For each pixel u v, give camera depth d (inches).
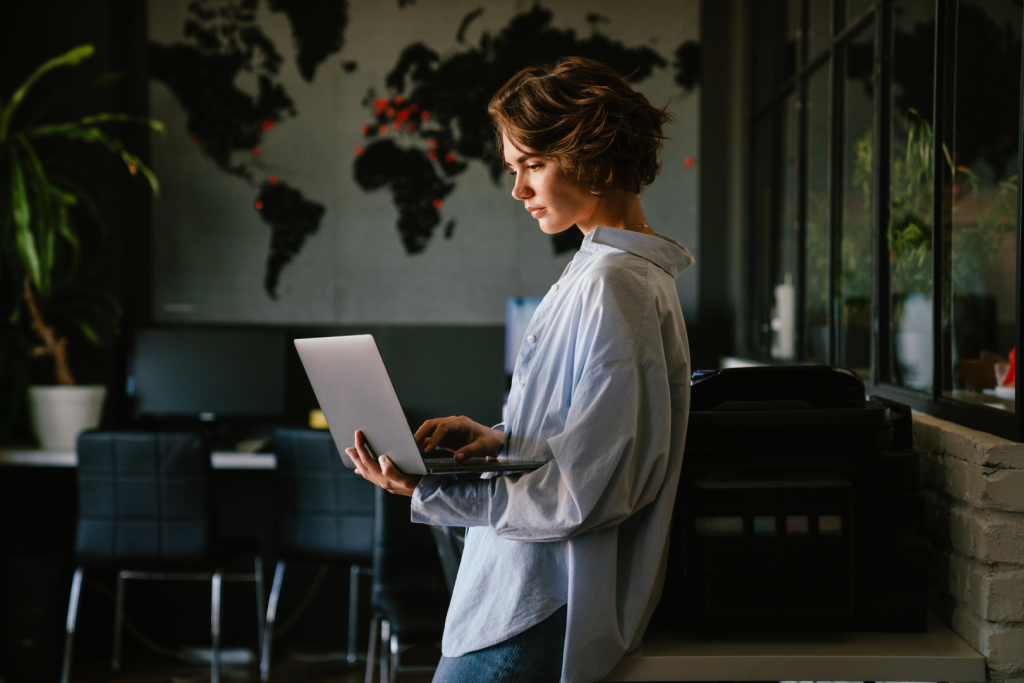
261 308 152.9
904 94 73.7
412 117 152.1
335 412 45.9
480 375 151.9
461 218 152.7
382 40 151.6
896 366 75.9
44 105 144.1
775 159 126.0
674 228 152.4
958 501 53.7
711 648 48.8
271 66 151.4
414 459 43.1
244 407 143.6
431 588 108.3
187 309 152.3
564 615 44.2
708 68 150.9
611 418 40.9
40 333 131.9
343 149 152.3
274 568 148.2
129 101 150.9
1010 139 52.7
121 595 135.2
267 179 152.1
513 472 44.4
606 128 42.5
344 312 153.3
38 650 126.6
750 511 49.2
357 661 138.3
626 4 150.6
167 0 150.3
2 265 127.4
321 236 152.8
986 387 55.3
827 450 50.8
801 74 110.8
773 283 126.8
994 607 48.3
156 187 132.0
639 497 43.5
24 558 126.0
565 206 45.5
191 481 115.0
